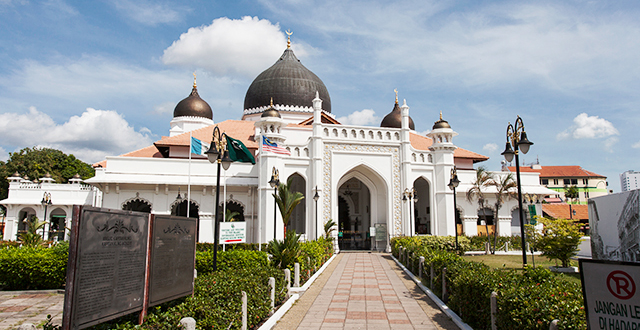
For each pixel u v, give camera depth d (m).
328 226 23.55
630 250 13.74
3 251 12.91
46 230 30.48
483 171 25.97
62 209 32.91
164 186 25.17
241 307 7.23
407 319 8.76
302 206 30.38
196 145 22.58
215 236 9.98
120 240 4.95
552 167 71.88
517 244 25.95
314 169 24.70
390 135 26.50
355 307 9.95
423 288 12.06
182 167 25.50
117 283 4.86
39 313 9.80
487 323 7.11
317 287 12.78
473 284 7.76
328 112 33.16
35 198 31.00
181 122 34.00
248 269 9.35
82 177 45.38
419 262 14.09
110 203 24.55
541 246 16.98
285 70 32.31
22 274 12.36
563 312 4.98
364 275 15.41
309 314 9.26
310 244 16.56
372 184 27.38
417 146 31.95
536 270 7.81
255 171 25.94
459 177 29.69
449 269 9.80
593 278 4.01
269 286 9.30
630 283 3.72
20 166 41.62
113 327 5.11
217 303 6.55
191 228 6.68
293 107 31.30
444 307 9.48
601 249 16.22
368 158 25.92
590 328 3.99
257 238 25.30
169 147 27.33
